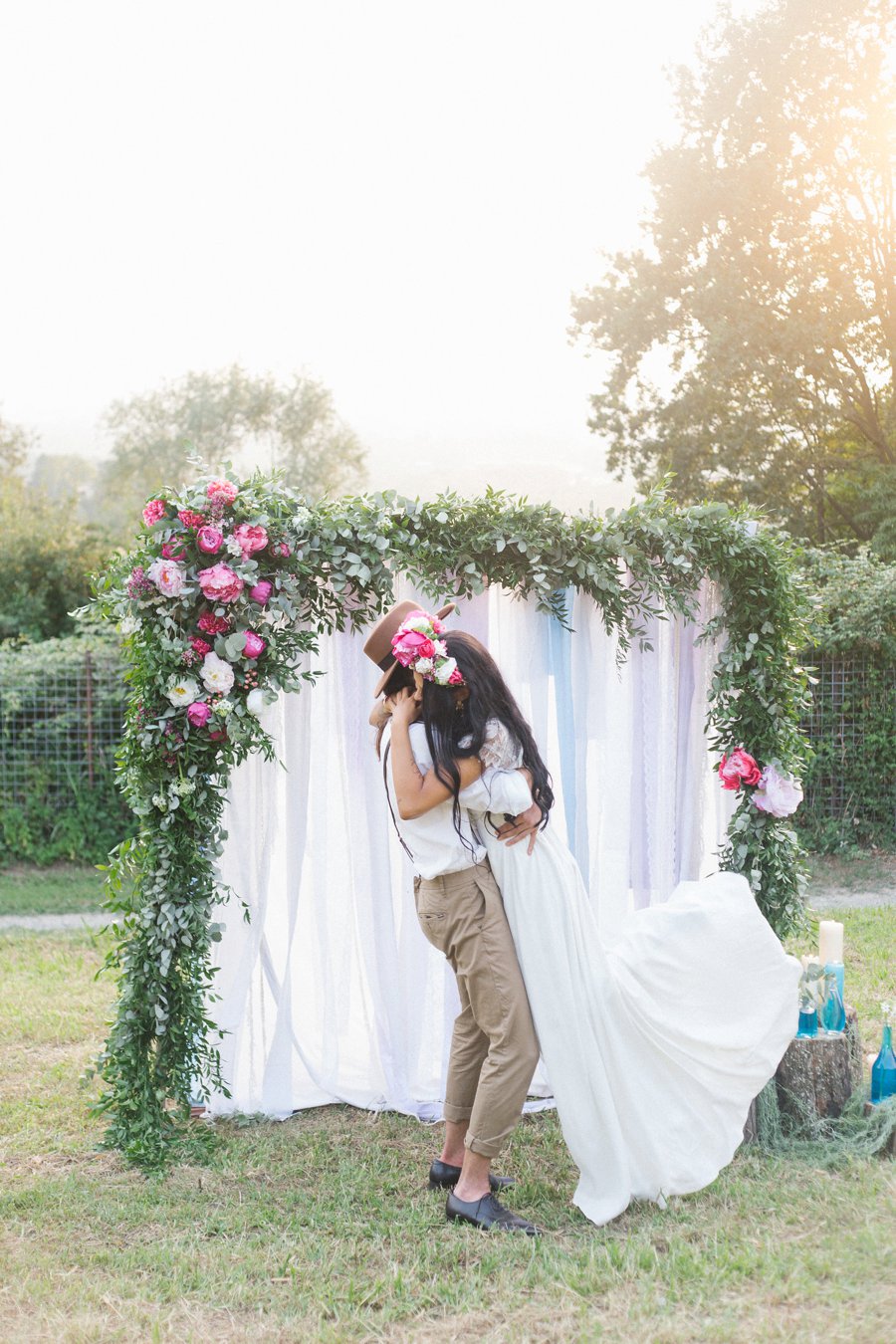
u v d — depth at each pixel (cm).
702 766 475
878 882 874
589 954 339
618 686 462
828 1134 385
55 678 998
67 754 995
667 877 473
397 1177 374
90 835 995
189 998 398
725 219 1711
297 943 450
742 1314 265
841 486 1777
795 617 454
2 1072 482
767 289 1711
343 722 442
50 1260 312
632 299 1834
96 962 668
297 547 398
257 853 434
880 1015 514
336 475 3309
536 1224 333
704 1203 336
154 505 387
